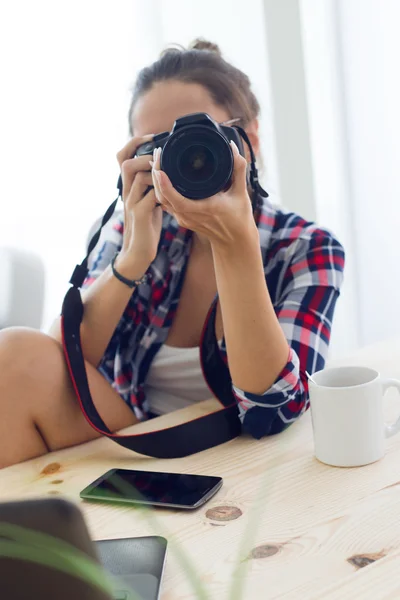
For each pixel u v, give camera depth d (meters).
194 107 1.03
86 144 2.17
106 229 1.26
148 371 1.13
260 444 0.77
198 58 1.07
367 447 0.66
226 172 0.72
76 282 0.99
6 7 2.08
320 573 0.47
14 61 2.10
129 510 0.61
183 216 0.74
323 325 0.94
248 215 0.75
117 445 0.82
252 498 0.61
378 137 1.96
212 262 1.10
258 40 2.14
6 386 0.81
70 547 0.29
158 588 0.46
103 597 0.30
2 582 0.28
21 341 0.84
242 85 1.10
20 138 2.12
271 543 0.52
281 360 0.79
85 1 2.14
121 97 2.19
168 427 0.79
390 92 1.90
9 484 0.71
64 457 0.79
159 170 0.73
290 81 2.12
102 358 1.08
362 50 1.96
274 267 1.02
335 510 0.57
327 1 2.03
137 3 2.21
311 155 2.13
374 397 0.67
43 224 2.16
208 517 0.58
